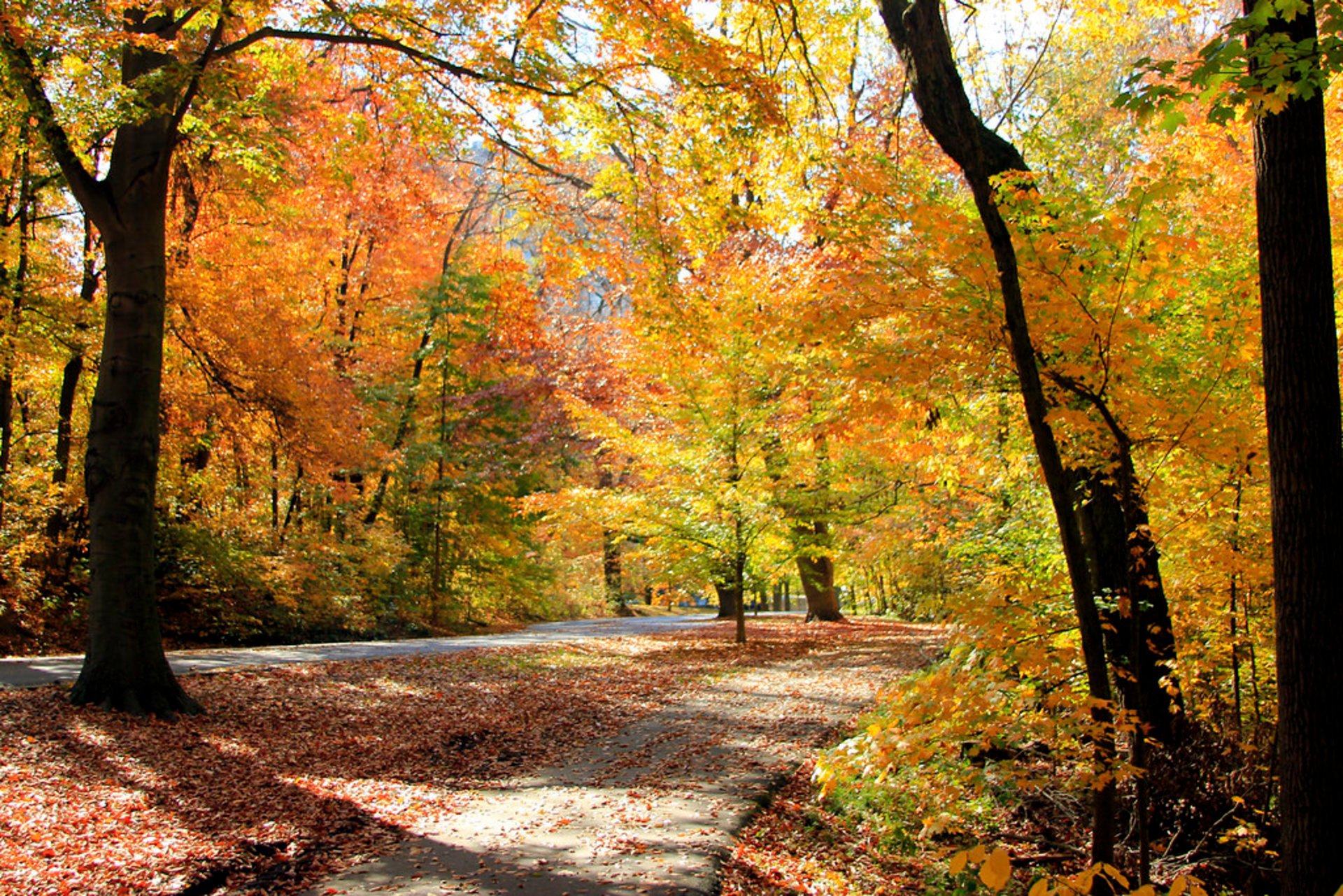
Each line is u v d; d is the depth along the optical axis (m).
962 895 5.82
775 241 15.76
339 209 19.28
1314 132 4.34
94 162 11.98
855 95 17.89
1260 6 3.53
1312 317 4.31
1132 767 4.71
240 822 6.51
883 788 7.26
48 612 15.45
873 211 6.25
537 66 9.19
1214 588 7.15
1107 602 6.39
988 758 7.66
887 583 26.11
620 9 8.80
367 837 6.43
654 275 10.51
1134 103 3.96
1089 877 2.28
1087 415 5.47
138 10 9.73
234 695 10.14
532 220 11.69
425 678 12.54
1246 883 5.89
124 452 9.23
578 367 25.48
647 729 10.30
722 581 18.94
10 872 5.17
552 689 12.64
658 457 18.31
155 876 5.36
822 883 5.85
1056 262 5.06
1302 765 4.24
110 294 9.48
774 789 7.68
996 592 5.55
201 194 16.12
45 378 17.38
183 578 17.11
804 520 18.20
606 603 39.41
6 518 14.44
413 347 26.31
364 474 22.95
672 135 10.18
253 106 9.74
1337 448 4.29
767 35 11.27
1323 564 4.22
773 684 13.19
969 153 4.93
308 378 17.05
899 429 7.84
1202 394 5.62
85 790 6.73
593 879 5.49
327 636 19.44
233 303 16.06
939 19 4.99
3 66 8.12
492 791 7.78
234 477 19.64
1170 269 5.02
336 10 8.84
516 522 28.48
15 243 13.92
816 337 5.79
